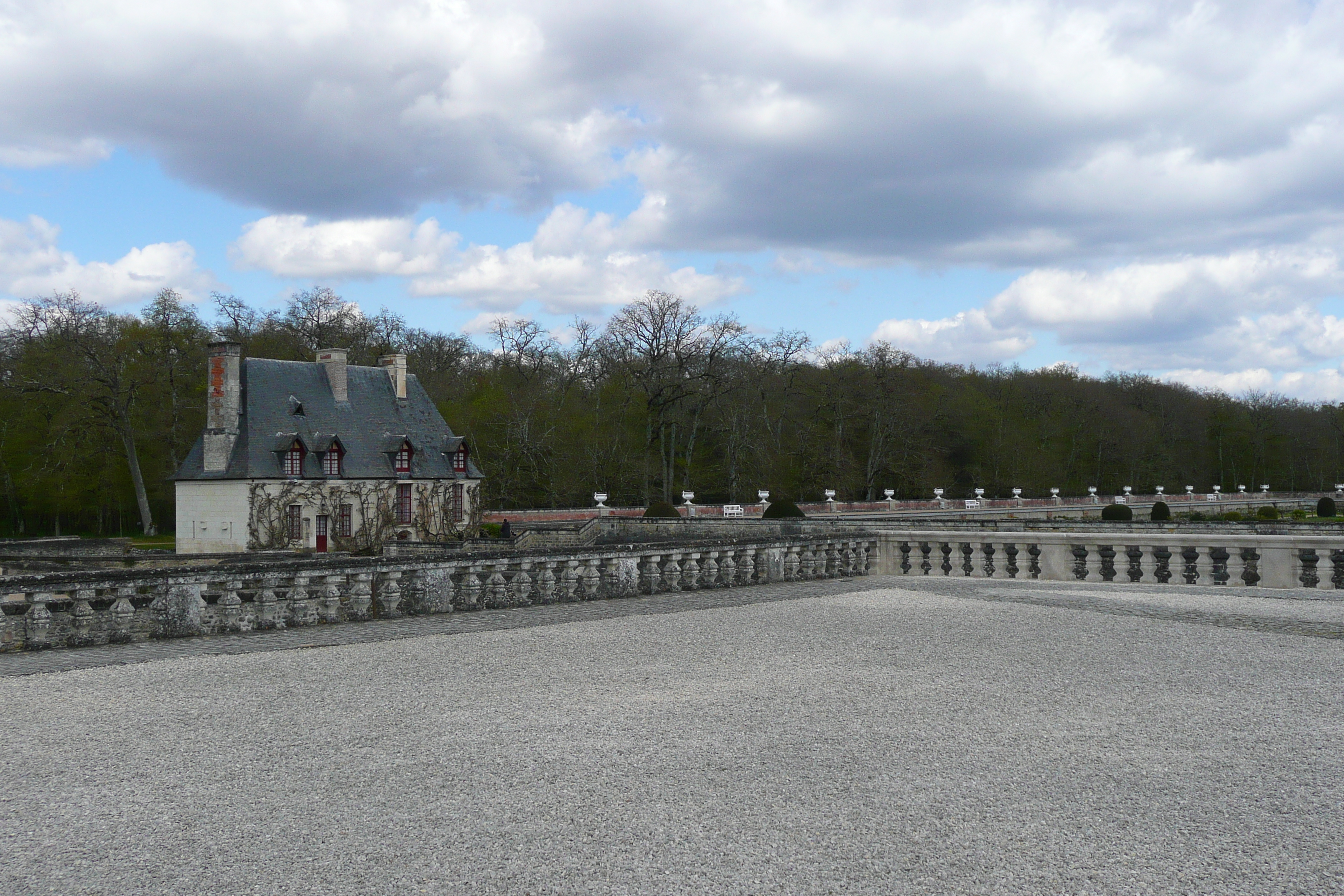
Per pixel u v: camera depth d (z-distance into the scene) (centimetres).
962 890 563
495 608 1739
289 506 5425
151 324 6788
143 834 651
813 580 2286
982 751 822
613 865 598
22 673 1156
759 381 8494
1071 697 1012
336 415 5906
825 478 8462
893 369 8806
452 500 6216
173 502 7312
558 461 7644
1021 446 9794
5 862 609
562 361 8769
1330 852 611
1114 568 2200
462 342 9112
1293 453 11800
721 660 1228
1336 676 1103
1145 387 11638
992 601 1794
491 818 674
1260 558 1984
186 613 1417
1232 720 913
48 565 3222
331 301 7931
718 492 8438
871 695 1023
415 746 841
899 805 696
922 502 7738
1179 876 580
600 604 1809
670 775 762
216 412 5450
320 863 603
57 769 786
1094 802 702
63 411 6400
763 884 572
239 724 917
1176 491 11038
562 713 955
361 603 1580
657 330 7756
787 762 791
